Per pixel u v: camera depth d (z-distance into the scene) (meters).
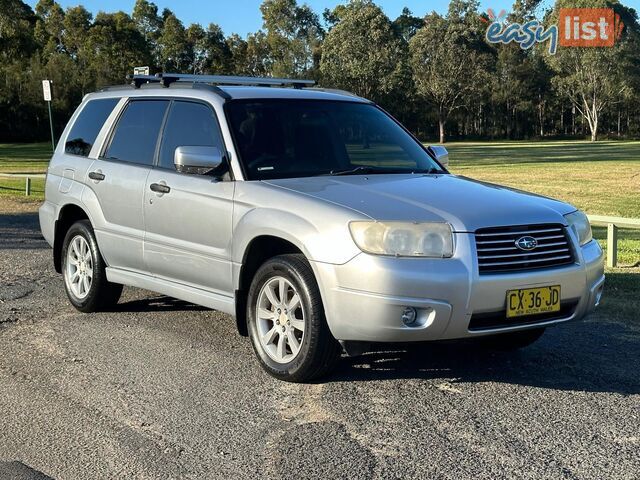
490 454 3.69
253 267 5.10
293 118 5.60
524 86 100.56
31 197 18.36
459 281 4.26
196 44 100.44
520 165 38.72
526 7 99.12
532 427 4.04
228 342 5.73
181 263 5.56
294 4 97.88
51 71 77.81
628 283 7.82
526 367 5.12
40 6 97.31
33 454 3.76
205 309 6.82
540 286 4.50
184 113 5.79
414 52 92.81
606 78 90.88
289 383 4.79
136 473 3.53
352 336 4.38
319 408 4.34
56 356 5.39
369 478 3.44
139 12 103.06
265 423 4.13
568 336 5.93
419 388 4.68
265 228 4.76
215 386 4.73
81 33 92.94
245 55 102.88
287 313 4.75
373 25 85.06
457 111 99.69
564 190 24.33
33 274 8.56
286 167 5.27
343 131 5.73
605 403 4.41
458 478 3.43
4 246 10.78
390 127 6.11
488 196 4.83
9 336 5.93
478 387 4.70
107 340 5.79
